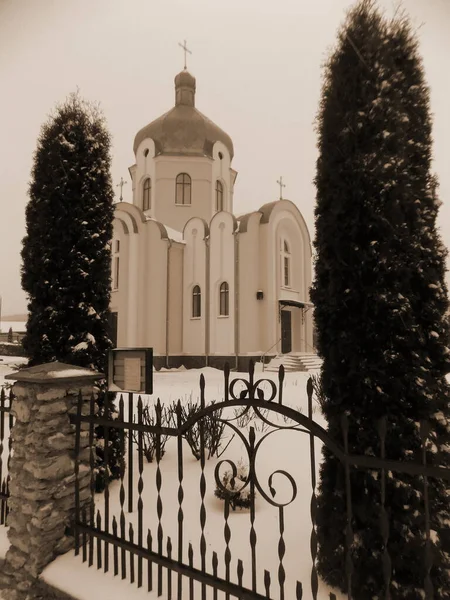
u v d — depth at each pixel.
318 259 2.86
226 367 2.49
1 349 30.52
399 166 2.62
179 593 2.54
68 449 3.35
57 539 3.20
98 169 4.88
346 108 2.83
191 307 19.00
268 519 3.58
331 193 2.79
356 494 2.48
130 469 2.95
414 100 2.84
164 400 9.62
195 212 21.28
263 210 18.06
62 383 3.35
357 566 2.38
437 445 2.44
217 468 2.51
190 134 21.64
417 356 2.45
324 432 2.15
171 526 3.51
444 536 2.31
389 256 2.52
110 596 2.70
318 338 2.83
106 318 4.73
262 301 17.50
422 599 2.21
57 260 4.57
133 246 18.69
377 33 2.85
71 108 5.00
